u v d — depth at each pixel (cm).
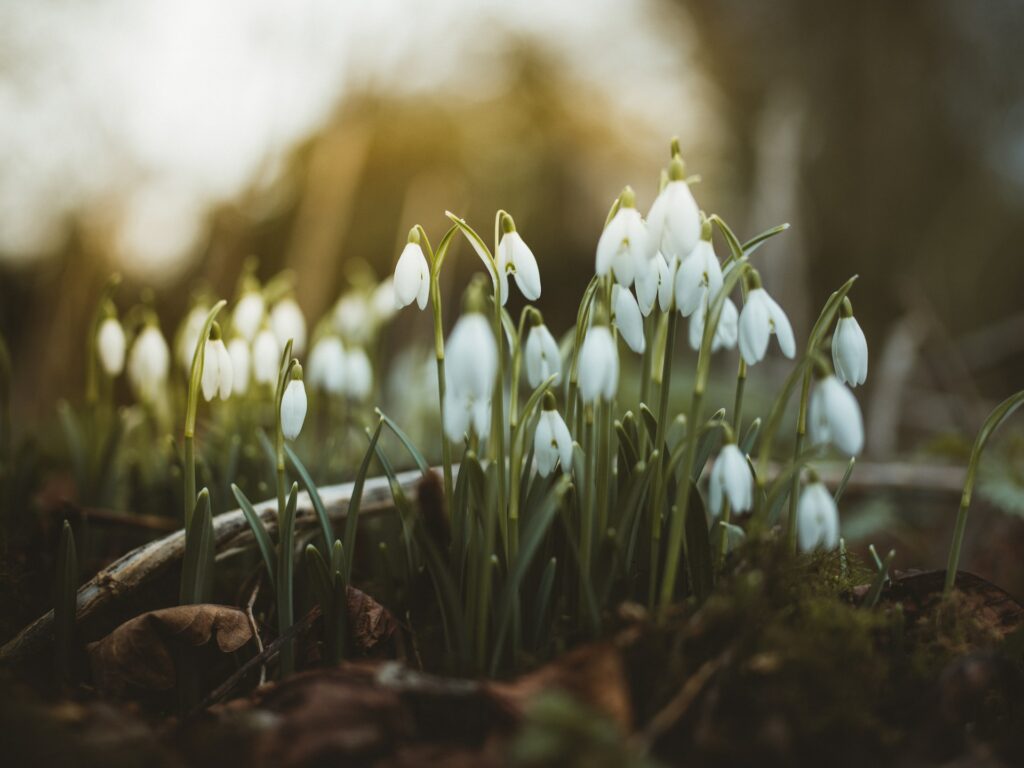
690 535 45
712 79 154
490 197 159
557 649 44
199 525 46
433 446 77
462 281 157
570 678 41
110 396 61
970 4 143
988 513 74
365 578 55
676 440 49
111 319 58
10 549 53
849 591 47
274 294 61
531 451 47
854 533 73
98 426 60
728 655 41
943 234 155
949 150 154
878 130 149
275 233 151
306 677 43
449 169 155
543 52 153
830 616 43
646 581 46
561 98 156
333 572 47
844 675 42
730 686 42
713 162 152
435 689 41
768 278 134
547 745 38
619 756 38
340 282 154
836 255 152
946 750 42
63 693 45
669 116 155
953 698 42
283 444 47
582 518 45
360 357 63
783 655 42
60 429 91
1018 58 146
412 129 151
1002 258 157
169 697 46
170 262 147
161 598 51
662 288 44
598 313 42
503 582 45
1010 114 152
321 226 145
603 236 43
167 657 46
